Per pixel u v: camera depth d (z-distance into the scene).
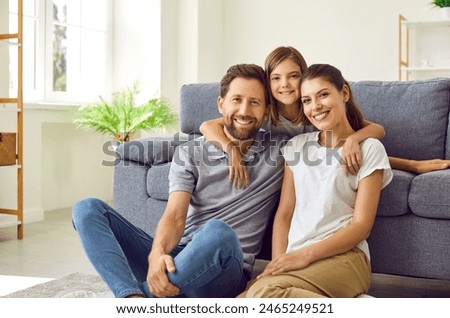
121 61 5.36
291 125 2.21
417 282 2.69
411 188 2.16
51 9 4.73
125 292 1.67
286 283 1.71
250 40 5.98
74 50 5.01
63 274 2.79
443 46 5.47
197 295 1.77
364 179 1.90
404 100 2.55
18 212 3.63
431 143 2.52
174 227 1.91
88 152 5.16
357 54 5.69
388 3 5.57
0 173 3.98
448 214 2.11
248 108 1.97
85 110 4.64
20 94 3.68
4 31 3.97
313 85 1.95
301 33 5.85
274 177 2.05
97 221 1.78
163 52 5.28
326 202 1.91
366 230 1.86
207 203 2.02
